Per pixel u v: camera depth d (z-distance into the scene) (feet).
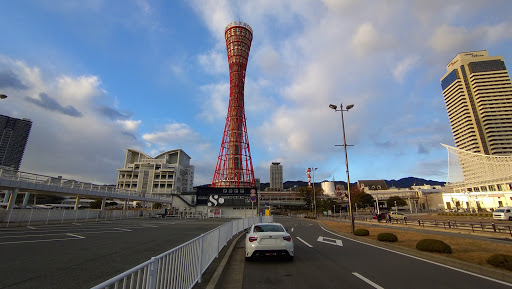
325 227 104.58
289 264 30.50
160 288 13.39
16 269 25.43
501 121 380.58
